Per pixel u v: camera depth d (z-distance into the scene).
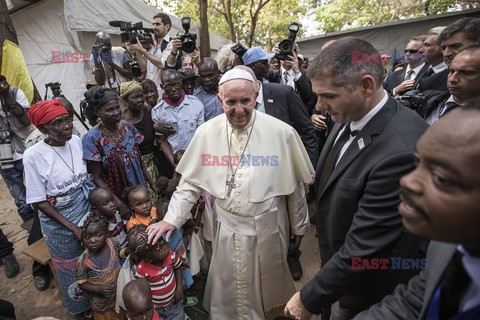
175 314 2.11
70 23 5.89
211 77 3.31
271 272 2.13
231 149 2.04
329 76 1.23
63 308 2.76
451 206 0.54
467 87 1.84
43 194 2.16
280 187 2.02
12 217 4.45
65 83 6.32
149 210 2.37
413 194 0.59
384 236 1.21
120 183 2.53
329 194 1.54
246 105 1.77
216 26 17.23
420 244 1.38
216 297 2.24
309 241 3.68
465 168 0.51
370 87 1.24
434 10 13.73
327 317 2.14
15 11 5.62
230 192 2.01
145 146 3.10
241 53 3.10
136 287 1.69
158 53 4.74
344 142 1.53
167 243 2.02
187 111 3.18
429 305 0.79
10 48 4.08
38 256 2.68
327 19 16.70
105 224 2.13
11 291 2.98
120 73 4.79
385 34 10.83
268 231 2.04
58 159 2.20
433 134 0.56
